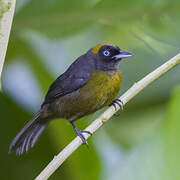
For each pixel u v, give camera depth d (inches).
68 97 397.7
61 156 259.9
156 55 431.2
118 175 297.3
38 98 394.6
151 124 443.2
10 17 202.4
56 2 385.1
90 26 418.0
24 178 367.6
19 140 372.5
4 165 363.6
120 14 407.2
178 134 296.7
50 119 408.2
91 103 398.3
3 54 205.5
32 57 406.3
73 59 458.6
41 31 406.9
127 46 456.1
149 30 415.8
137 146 303.3
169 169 293.3
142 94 431.8
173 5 399.9
